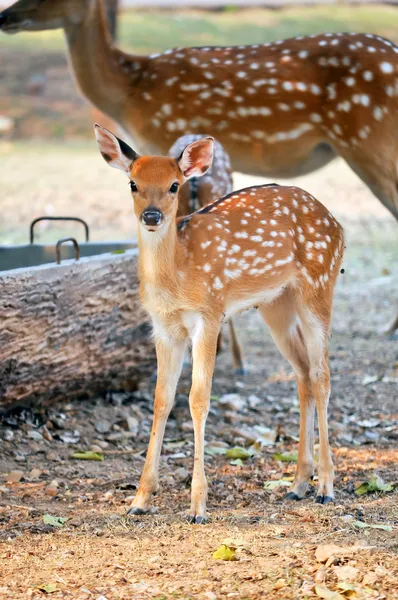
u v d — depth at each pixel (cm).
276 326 931
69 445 1027
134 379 1193
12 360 993
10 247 1215
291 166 1434
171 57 1412
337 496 898
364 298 1745
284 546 756
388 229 2291
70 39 1423
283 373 1359
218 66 1391
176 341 866
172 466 988
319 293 919
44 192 2600
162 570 714
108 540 777
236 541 764
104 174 2914
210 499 888
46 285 1020
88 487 916
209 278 855
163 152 1434
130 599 666
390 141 1377
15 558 739
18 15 1405
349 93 1359
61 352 1053
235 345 1346
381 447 1059
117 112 1447
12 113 3834
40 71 4231
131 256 1141
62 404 1105
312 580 692
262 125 1388
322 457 887
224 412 1180
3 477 924
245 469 982
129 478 941
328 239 934
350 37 1389
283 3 5212
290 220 920
